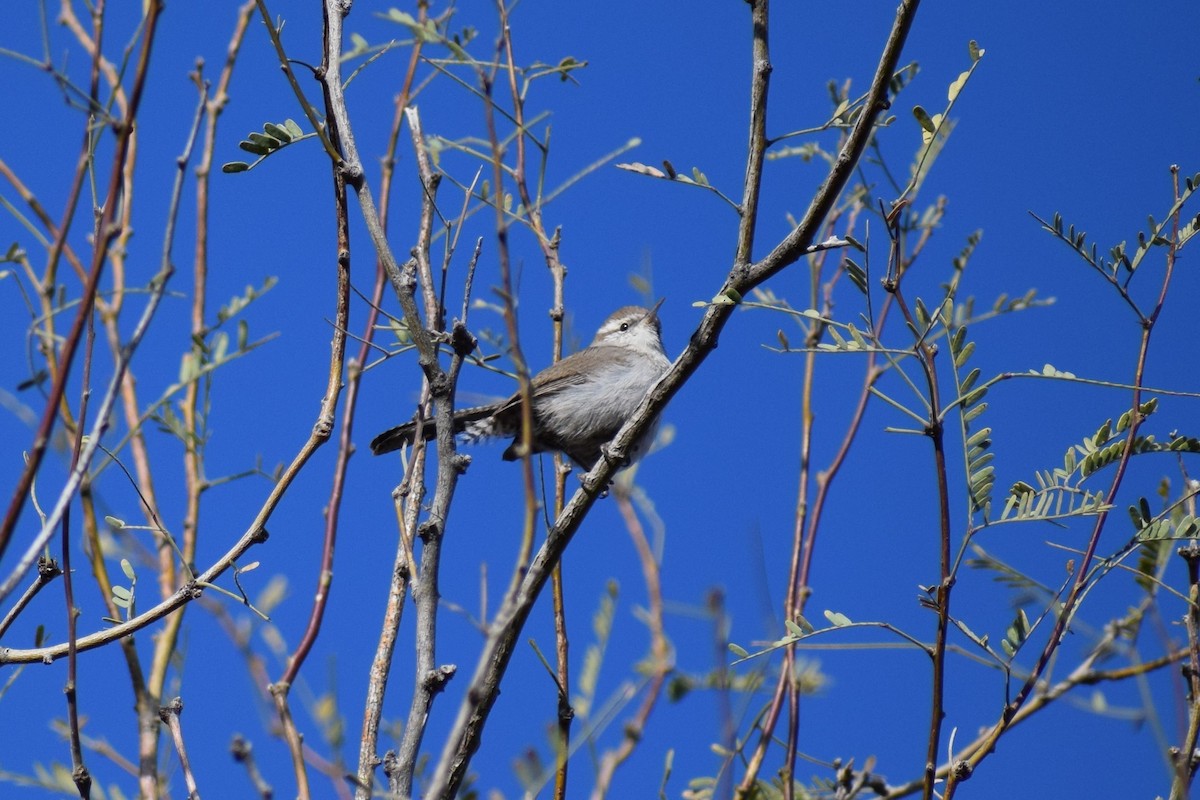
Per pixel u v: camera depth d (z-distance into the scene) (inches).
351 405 343.0
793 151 400.2
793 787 295.6
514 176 389.4
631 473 331.0
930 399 285.9
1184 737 275.1
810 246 307.7
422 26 285.9
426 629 271.1
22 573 213.3
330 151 310.2
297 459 300.8
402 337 360.5
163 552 360.8
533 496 217.5
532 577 324.8
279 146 320.5
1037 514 288.8
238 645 263.1
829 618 289.9
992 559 305.3
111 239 222.1
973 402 294.8
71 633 264.7
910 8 292.8
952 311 325.4
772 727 301.9
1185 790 249.3
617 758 244.7
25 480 216.5
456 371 295.9
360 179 311.6
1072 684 294.2
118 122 227.8
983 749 281.3
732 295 314.3
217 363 269.4
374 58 325.1
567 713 271.7
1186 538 290.2
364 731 272.7
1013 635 292.8
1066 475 300.8
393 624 287.7
